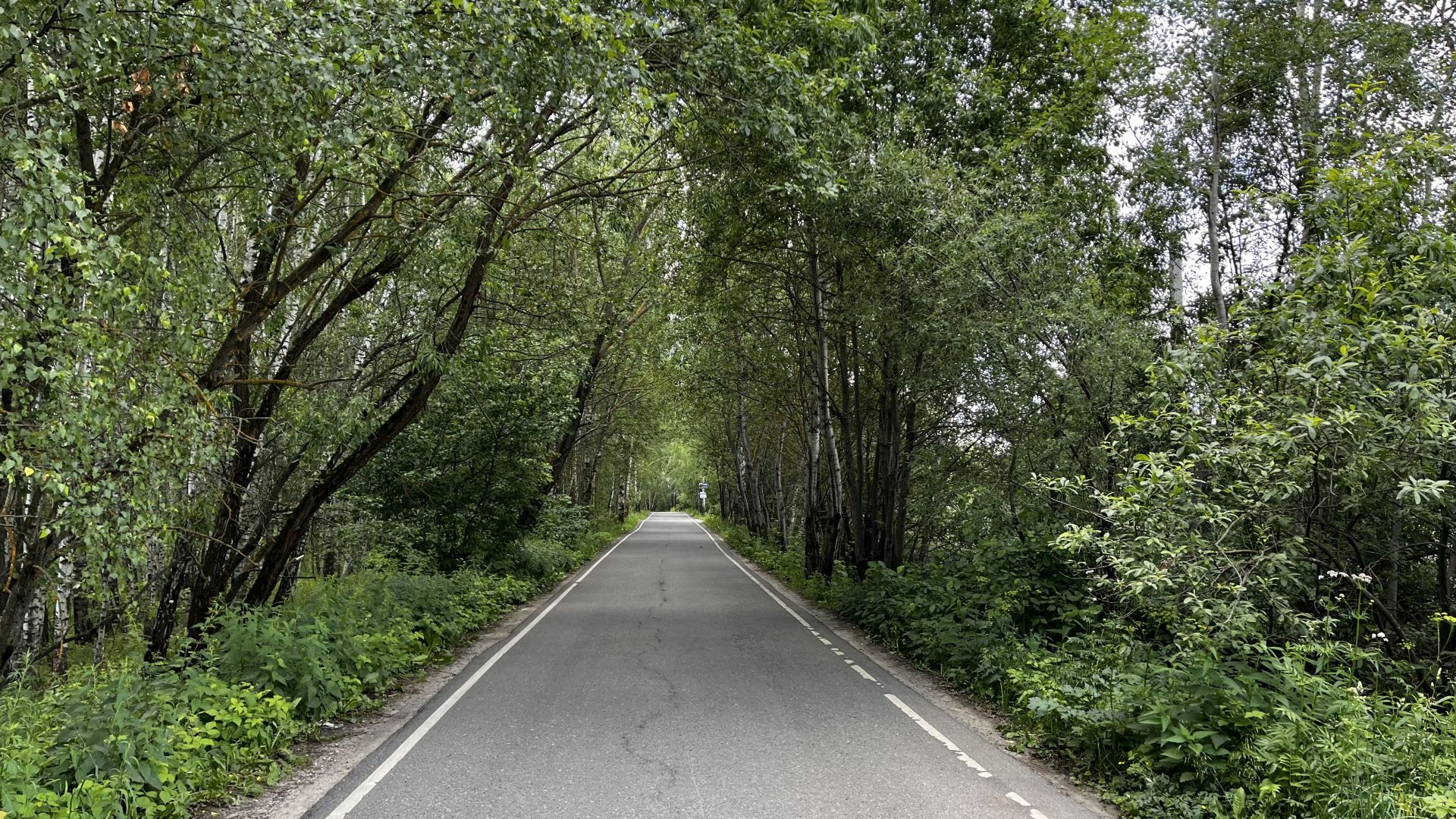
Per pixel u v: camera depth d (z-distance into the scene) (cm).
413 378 1273
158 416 668
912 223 1247
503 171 973
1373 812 431
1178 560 624
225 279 779
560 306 1468
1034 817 510
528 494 1912
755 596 1906
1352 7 1217
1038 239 1155
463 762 622
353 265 1296
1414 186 794
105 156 761
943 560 1387
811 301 1966
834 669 1023
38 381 575
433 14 748
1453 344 616
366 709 812
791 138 994
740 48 950
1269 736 511
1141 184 1334
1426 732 523
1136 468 675
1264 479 631
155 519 667
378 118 777
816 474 2178
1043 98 1593
